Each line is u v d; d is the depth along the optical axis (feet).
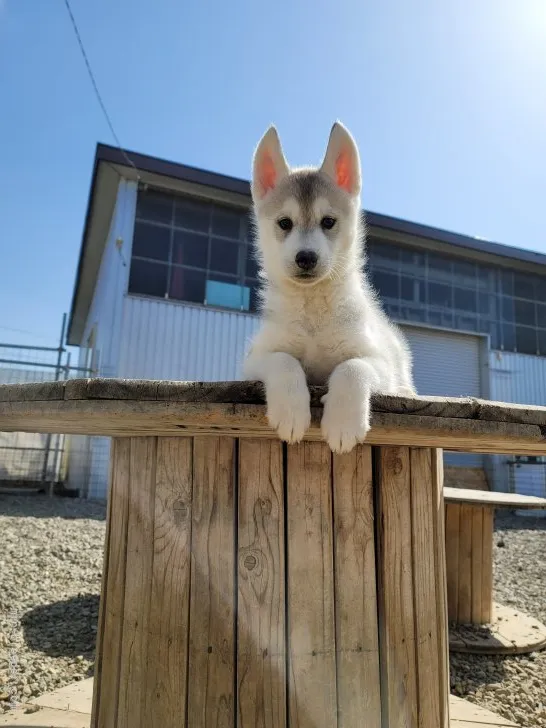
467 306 54.95
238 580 5.92
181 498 6.17
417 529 6.68
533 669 12.67
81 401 5.55
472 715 9.53
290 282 8.66
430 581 6.75
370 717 5.90
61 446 43.80
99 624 6.79
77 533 23.63
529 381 55.72
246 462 6.15
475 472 50.37
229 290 43.29
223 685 5.70
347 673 5.88
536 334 57.41
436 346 53.36
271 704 5.65
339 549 6.13
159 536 6.20
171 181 40.81
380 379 6.83
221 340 41.91
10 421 6.93
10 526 24.27
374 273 51.55
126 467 6.81
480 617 15.17
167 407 5.40
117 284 39.47
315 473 6.19
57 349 37.50
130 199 40.42
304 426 5.56
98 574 18.03
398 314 52.01
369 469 6.43
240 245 44.04
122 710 6.13
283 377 5.74
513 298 57.00
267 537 6.00
